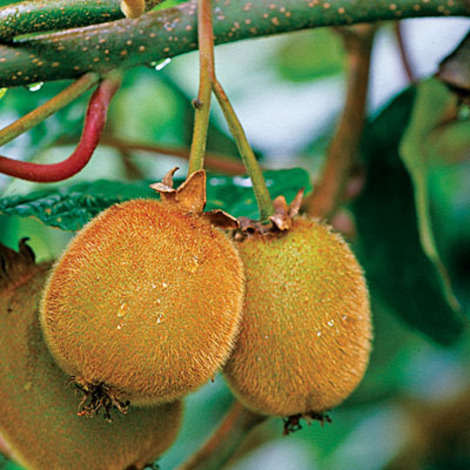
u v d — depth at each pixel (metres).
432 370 0.74
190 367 0.43
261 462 0.73
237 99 0.77
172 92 0.69
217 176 0.52
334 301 0.45
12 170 0.44
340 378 0.46
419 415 0.74
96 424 0.46
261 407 0.47
